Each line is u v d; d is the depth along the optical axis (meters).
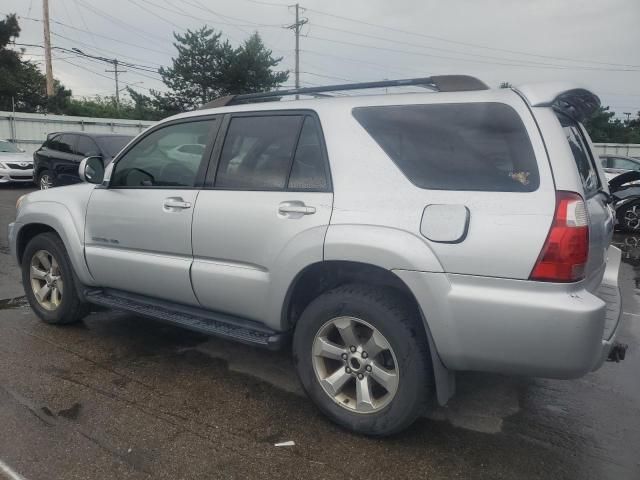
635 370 4.33
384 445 3.17
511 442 3.24
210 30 39.84
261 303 3.49
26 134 26.89
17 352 4.39
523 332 2.71
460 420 3.48
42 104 43.97
